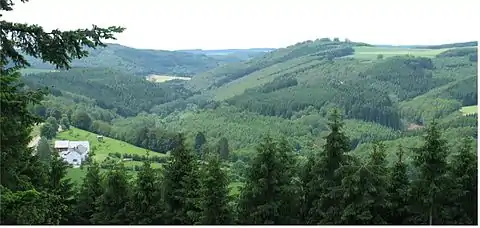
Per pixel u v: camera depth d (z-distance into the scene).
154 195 22.53
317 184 20.31
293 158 21.64
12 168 11.22
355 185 18.36
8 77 9.23
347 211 18.50
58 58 10.55
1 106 9.39
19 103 9.60
